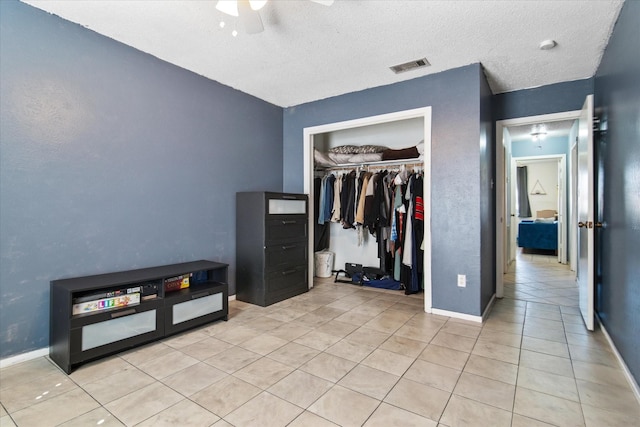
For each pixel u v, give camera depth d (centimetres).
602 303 263
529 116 348
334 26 227
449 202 297
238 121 354
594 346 233
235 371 198
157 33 239
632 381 180
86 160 235
